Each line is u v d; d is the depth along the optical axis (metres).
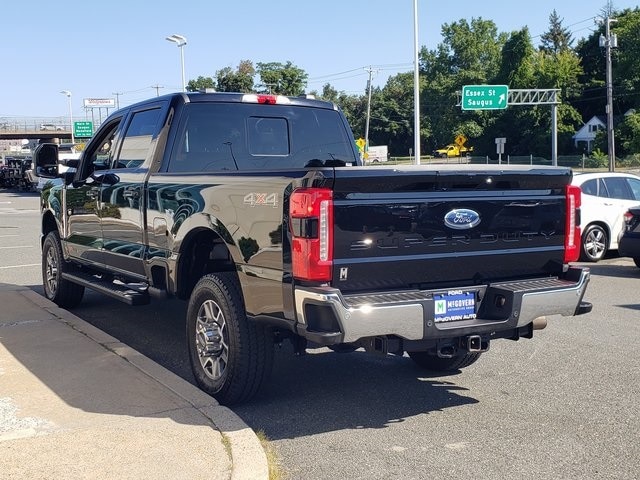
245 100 6.86
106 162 7.50
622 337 7.64
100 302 9.51
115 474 3.98
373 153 85.25
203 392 5.41
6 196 44.53
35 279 11.42
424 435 4.92
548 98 48.41
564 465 4.43
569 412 5.37
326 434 4.93
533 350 7.14
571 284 5.18
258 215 4.86
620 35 92.88
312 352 7.15
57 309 8.23
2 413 4.90
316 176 4.37
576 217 5.36
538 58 96.81
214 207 5.33
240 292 5.22
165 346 7.27
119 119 7.46
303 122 7.24
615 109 97.81
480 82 100.81
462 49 105.94
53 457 4.18
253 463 4.17
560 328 8.06
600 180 13.99
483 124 98.00
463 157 91.25
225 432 4.61
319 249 4.37
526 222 5.14
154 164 6.39
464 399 5.68
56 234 8.80
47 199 8.93
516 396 5.75
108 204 7.11
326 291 4.32
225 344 5.34
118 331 7.90
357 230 4.48
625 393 5.80
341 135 7.50
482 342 4.95
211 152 6.68
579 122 93.44
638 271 12.44
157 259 6.19
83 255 7.95
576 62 96.50
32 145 67.44
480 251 4.95
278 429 5.02
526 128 92.75
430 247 4.75
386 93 121.50
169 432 4.59
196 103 6.61
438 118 104.94
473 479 4.22
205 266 6.07
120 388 5.44
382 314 4.43
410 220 4.65
